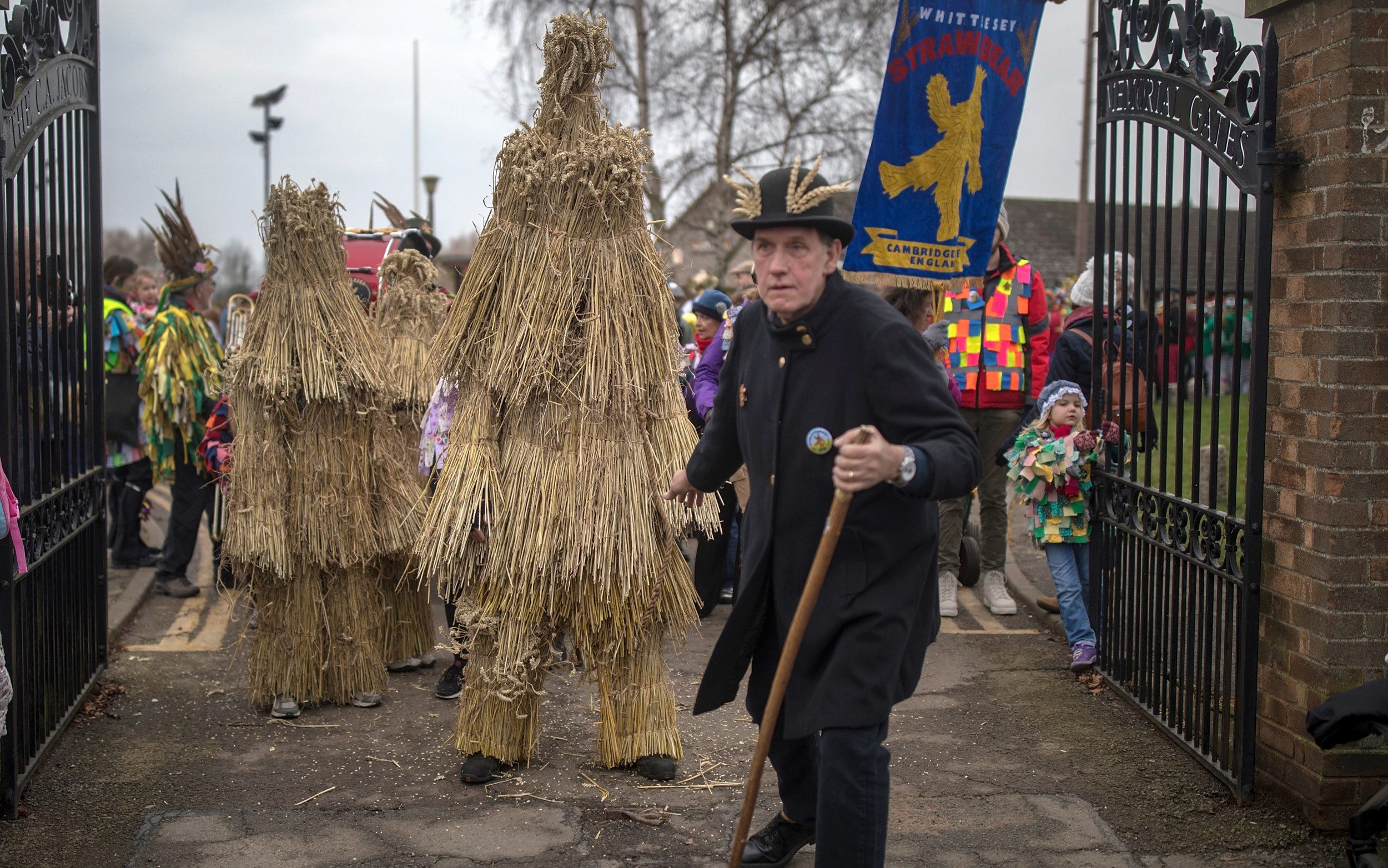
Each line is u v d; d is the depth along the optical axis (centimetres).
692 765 432
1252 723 392
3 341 377
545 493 388
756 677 318
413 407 541
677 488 349
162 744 452
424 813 388
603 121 408
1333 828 367
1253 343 380
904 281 498
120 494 743
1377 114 351
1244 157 385
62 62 455
